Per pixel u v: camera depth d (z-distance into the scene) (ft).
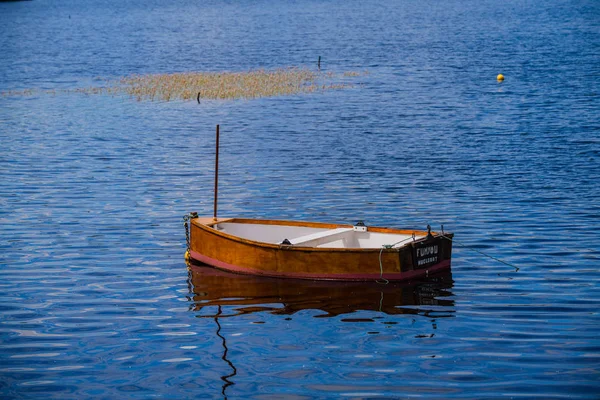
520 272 68.95
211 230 71.56
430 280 67.46
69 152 132.05
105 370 50.88
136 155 129.08
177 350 53.88
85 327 58.03
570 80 214.07
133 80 228.63
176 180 110.32
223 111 174.60
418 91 200.23
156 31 442.50
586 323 57.06
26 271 71.10
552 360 50.93
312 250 67.41
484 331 56.08
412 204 94.73
